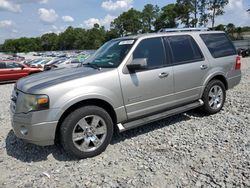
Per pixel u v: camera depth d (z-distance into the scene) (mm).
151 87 5066
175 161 4168
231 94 8281
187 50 5758
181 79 5520
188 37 5883
